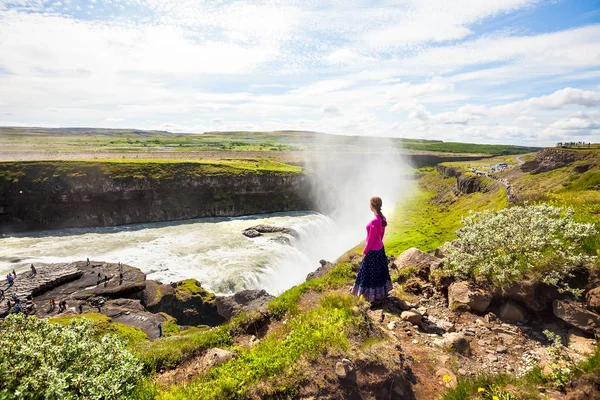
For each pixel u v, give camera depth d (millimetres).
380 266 8180
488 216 9766
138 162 90812
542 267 7293
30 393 4645
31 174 77000
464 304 7652
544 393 4875
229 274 50469
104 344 6004
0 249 57562
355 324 6586
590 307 6414
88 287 40500
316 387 5355
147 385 6086
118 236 69625
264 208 102125
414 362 6078
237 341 8297
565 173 69562
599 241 7582
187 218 91062
